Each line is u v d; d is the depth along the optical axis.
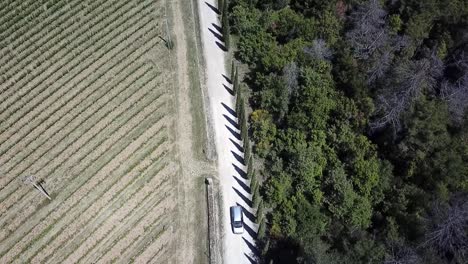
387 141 55.06
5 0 71.19
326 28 63.97
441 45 59.91
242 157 58.78
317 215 52.09
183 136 60.31
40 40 68.19
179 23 69.88
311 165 54.75
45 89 64.12
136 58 66.75
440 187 50.44
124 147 59.59
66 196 56.41
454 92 55.91
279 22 66.38
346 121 56.69
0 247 53.47
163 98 63.41
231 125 61.12
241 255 52.41
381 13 62.81
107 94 63.72
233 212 53.78
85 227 54.53
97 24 69.75
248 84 64.44
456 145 52.69
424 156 52.59
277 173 56.00
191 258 52.62
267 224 54.12
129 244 53.56
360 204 51.75
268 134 58.56
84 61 66.44
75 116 61.97
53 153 59.28
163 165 58.38
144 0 71.88
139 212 55.41
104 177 57.56
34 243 53.69
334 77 60.44
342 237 50.16
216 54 66.88
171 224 54.56
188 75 65.19
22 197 56.44
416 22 60.81
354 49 60.75
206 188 56.62
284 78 59.94
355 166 53.59
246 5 68.50
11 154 59.34
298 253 50.53
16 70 65.56
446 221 47.88
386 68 58.50
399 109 54.50
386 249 47.59
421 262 46.09
